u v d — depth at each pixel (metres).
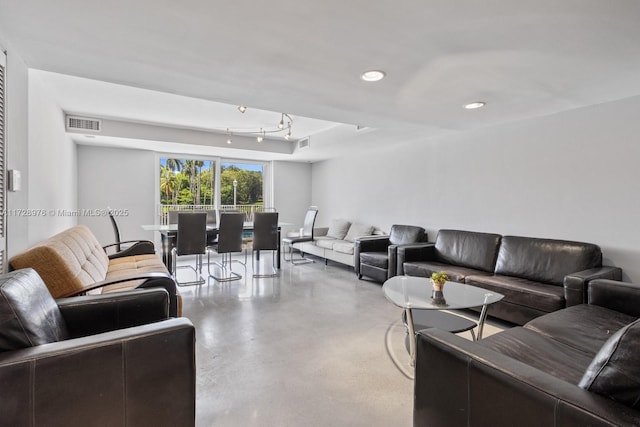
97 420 1.14
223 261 5.65
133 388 1.19
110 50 1.96
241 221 4.74
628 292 2.09
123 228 5.75
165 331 1.24
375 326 2.94
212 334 2.75
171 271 4.51
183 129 5.34
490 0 1.47
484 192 3.97
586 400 0.90
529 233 3.53
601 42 1.85
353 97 2.83
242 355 2.38
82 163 5.41
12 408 1.03
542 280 3.08
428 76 2.36
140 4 1.50
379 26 1.70
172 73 2.32
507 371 1.05
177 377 1.26
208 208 6.71
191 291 4.07
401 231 4.89
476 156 4.06
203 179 6.66
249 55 2.04
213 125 5.15
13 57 1.90
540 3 1.49
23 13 1.56
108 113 4.41
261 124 5.08
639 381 0.85
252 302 3.63
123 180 5.75
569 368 1.46
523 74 2.31
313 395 1.89
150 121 4.88
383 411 1.75
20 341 1.12
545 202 3.39
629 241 2.81
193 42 1.87
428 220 4.73
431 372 1.28
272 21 1.66
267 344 2.56
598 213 3.00
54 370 1.07
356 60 2.11
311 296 3.88
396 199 5.30
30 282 1.35
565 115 3.22
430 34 1.78
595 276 2.50
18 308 1.14
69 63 2.13
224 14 1.59
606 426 0.82
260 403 1.82
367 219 5.95
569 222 3.20
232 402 1.82
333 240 5.93
